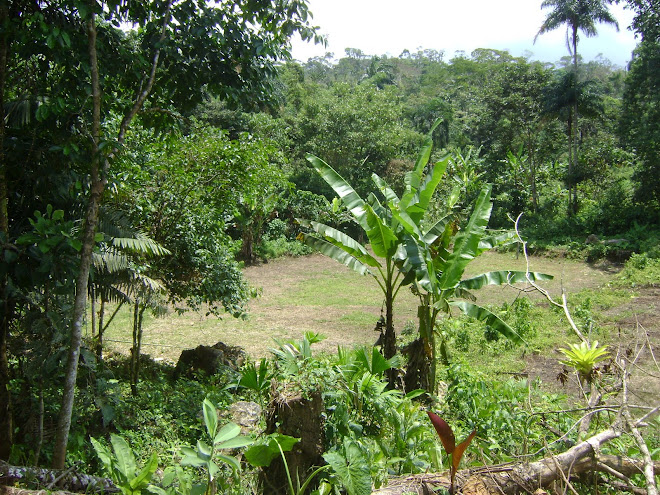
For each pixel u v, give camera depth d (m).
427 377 8.36
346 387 4.95
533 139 30.36
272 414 4.47
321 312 17.17
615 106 45.19
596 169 29.28
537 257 24.95
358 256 9.03
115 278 7.09
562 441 4.84
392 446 4.88
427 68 91.81
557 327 14.13
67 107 5.67
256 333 14.65
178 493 3.67
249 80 7.21
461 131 41.62
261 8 6.54
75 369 5.25
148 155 9.45
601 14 28.09
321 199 28.89
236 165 9.75
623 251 22.92
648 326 13.74
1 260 5.30
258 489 4.34
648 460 3.63
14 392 6.75
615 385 5.39
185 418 7.41
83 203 6.42
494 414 5.67
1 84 5.56
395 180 30.84
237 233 26.28
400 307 17.92
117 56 6.15
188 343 13.59
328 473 4.26
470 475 3.78
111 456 3.67
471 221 8.63
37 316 5.89
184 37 6.52
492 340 12.97
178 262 9.98
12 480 4.46
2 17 5.35
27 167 5.93
